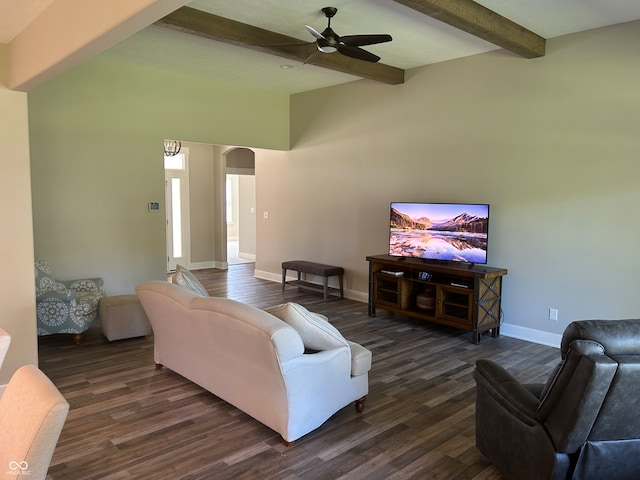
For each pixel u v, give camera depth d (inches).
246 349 112.7
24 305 140.0
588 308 184.1
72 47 100.3
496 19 162.6
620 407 75.3
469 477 101.7
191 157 369.7
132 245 237.3
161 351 158.6
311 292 294.4
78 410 131.1
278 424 112.8
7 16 115.9
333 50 160.7
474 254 202.8
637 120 168.4
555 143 189.0
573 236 186.4
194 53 212.5
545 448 83.1
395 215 228.2
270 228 329.7
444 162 225.9
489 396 101.7
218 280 332.5
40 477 50.1
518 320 204.2
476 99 212.1
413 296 226.5
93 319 193.5
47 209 210.8
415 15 165.8
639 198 169.5
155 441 114.9
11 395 57.8
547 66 188.9
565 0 150.7
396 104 244.8
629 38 168.7
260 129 290.8
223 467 104.1
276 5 158.6
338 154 277.4
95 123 222.5
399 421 127.3
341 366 121.0
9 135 135.0
